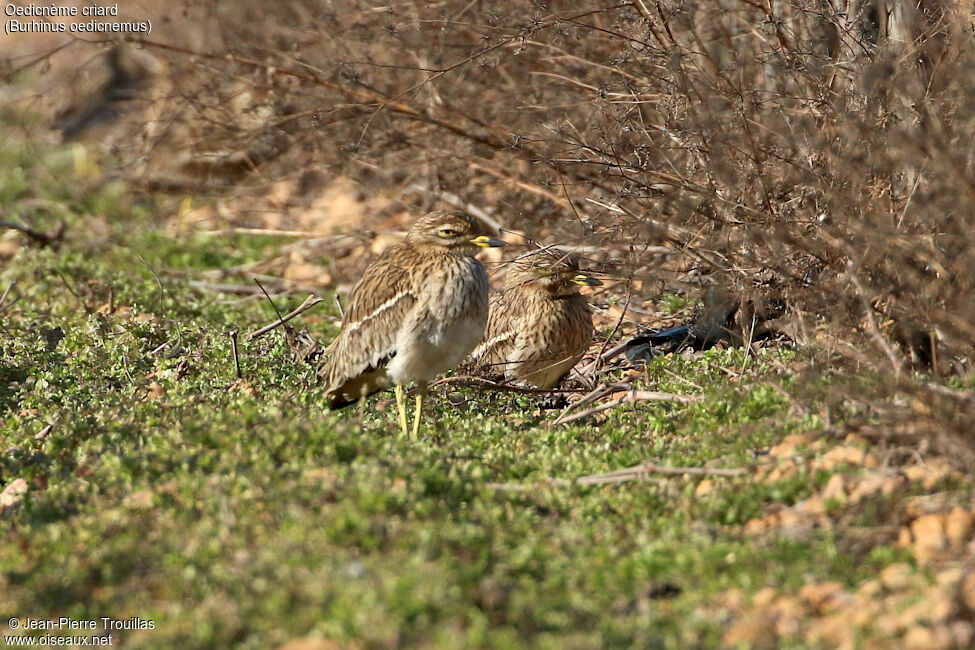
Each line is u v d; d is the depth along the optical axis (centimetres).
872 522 808
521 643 668
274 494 841
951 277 1023
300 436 962
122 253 2028
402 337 1172
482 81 1723
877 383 934
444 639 663
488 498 875
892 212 1077
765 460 909
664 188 1320
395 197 2066
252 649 676
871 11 1239
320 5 1803
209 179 2209
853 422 943
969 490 823
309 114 1778
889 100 1107
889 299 1059
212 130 2009
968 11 1126
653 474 922
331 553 762
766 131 1236
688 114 1260
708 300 1355
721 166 1172
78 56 2423
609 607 727
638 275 1267
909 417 880
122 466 920
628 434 1070
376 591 701
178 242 2122
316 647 664
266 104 1841
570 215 1527
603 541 818
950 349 1026
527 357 1408
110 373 1322
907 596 718
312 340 1496
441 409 1263
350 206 2164
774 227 1155
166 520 837
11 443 1084
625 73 1393
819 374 989
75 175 2422
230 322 1600
